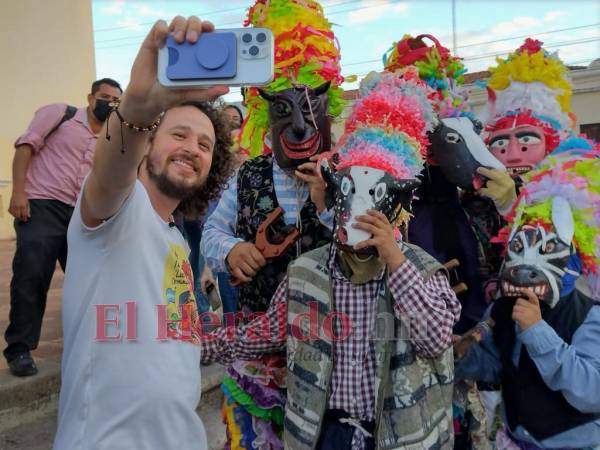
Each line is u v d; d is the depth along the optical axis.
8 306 4.60
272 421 2.19
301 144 2.13
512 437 2.05
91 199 1.34
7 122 8.28
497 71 2.72
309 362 1.80
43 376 2.97
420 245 2.44
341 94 2.31
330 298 1.82
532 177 2.24
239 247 2.13
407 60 2.53
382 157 1.82
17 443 2.66
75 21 8.84
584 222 2.09
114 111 1.22
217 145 1.90
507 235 2.22
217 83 1.12
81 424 1.38
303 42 2.21
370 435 1.74
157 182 1.55
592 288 2.14
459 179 2.38
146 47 1.16
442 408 1.78
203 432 1.54
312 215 2.16
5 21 8.02
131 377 1.40
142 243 1.45
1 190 8.98
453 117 2.47
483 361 2.11
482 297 2.42
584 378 1.84
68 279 1.45
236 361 2.07
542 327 1.89
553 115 2.62
